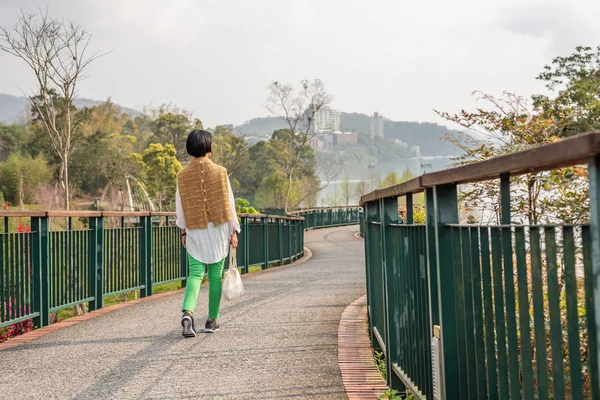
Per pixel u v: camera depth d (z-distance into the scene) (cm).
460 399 223
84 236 652
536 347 158
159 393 350
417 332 285
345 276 1018
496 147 526
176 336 506
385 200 363
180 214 518
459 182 211
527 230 171
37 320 572
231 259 527
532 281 158
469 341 211
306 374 383
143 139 7281
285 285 886
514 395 173
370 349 448
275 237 1400
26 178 5025
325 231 3306
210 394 346
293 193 6372
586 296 130
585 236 130
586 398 182
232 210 517
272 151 7712
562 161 129
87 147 5819
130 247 746
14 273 534
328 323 553
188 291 507
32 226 566
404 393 347
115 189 4597
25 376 394
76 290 635
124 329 544
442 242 227
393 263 358
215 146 2977
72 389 362
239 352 444
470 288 209
